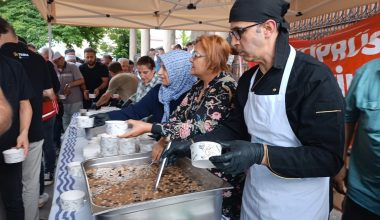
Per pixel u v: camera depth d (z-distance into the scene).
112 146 1.54
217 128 1.26
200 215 0.94
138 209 0.86
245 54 0.98
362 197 1.28
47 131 3.30
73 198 1.14
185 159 1.30
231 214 1.41
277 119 0.97
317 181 1.05
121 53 19.12
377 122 1.18
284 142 0.98
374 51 2.03
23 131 1.95
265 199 1.08
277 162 0.87
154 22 4.80
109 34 18.67
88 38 13.80
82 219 1.09
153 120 2.06
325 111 0.86
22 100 1.97
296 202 1.04
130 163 1.41
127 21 4.56
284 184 1.04
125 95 3.92
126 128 1.56
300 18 2.99
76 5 3.87
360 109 1.23
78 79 4.80
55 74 3.45
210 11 4.26
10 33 2.30
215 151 0.88
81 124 1.92
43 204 2.88
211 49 1.40
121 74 3.97
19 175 1.98
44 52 4.90
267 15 0.91
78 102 4.88
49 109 3.26
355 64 2.13
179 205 0.90
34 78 2.34
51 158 3.38
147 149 1.61
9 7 12.27
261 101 1.00
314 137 0.88
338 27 2.61
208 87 1.44
